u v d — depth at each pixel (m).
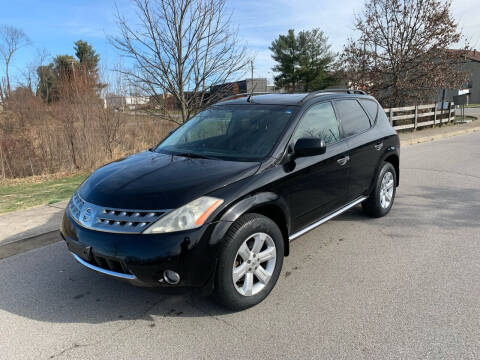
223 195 2.86
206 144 3.85
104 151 10.92
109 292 3.40
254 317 2.95
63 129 10.46
